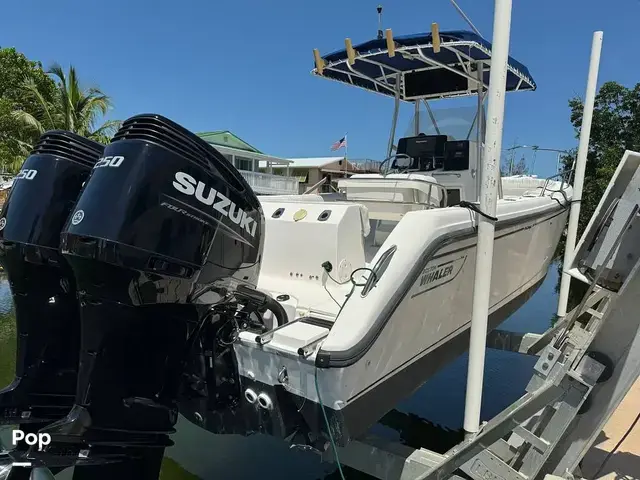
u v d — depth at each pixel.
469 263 2.72
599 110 9.63
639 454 2.70
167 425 1.80
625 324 2.02
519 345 4.21
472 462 2.09
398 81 4.48
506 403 4.17
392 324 2.08
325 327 2.07
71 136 2.06
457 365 5.12
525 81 4.48
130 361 1.71
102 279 1.58
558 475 2.17
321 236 2.68
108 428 1.68
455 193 4.13
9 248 1.95
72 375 2.05
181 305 1.79
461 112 4.38
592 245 2.11
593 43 4.18
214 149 1.80
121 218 1.55
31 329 2.01
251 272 2.00
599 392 2.10
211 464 3.07
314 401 1.90
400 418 3.93
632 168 1.95
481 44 3.30
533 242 3.92
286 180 20.53
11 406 1.95
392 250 2.16
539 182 5.82
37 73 15.39
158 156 1.64
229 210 1.82
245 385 2.04
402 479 2.27
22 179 2.02
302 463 3.10
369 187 3.36
